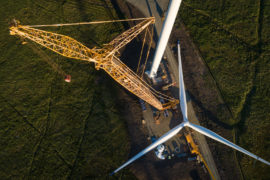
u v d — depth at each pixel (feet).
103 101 157.28
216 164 145.89
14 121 150.82
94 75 161.79
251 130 152.56
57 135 149.59
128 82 120.98
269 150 148.87
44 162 143.84
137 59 168.14
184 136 151.53
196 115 156.46
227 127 153.79
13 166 142.20
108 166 144.25
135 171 143.84
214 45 170.81
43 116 152.87
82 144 148.15
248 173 144.25
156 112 155.02
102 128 151.43
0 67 160.66
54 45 103.09
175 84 163.84
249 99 158.81
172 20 92.07
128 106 156.87
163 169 144.25
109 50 113.60
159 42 112.57
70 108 155.12
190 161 145.79
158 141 108.58
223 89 161.48
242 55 167.94
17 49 163.63
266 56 166.20
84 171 142.82
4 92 156.04
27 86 157.99
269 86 160.15
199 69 166.40
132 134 151.23
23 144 146.72
